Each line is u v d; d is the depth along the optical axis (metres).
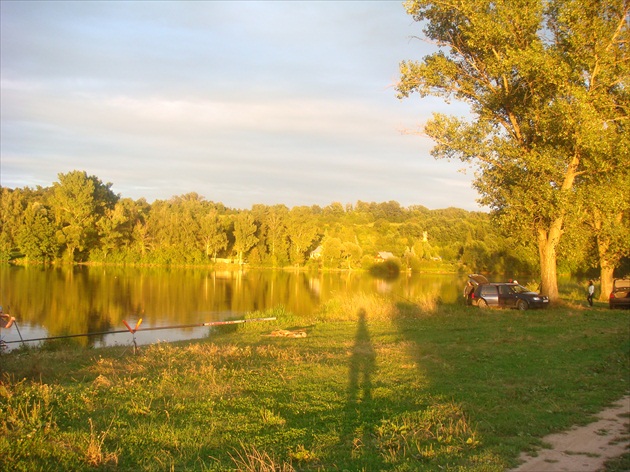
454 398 9.24
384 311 24.92
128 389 9.19
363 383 10.31
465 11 25.09
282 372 11.20
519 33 25.09
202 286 54.38
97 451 6.04
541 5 24.09
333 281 65.69
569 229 27.22
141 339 22.34
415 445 6.88
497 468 6.11
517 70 24.92
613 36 23.80
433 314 24.36
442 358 13.18
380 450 6.70
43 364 12.38
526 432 7.54
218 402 8.62
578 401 9.20
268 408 8.43
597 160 23.62
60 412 7.58
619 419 8.27
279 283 60.94
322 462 6.28
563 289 44.06
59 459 5.88
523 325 19.92
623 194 25.28
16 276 56.88
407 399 9.18
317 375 10.98
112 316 31.47
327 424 7.71
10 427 6.63
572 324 20.09
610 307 26.89
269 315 25.38
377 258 87.56
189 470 5.84
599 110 24.20
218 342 17.02
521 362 12.62
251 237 89.31
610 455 6.74
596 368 11.88
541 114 25.00
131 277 63.31
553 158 24.84
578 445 7.11
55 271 66.62
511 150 25.77
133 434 6.84
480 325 20.12
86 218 80.50
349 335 18.20
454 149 26.98
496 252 71.88
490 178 27.55
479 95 27.62
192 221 89.88
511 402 9.09
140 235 86.81
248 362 12.59
